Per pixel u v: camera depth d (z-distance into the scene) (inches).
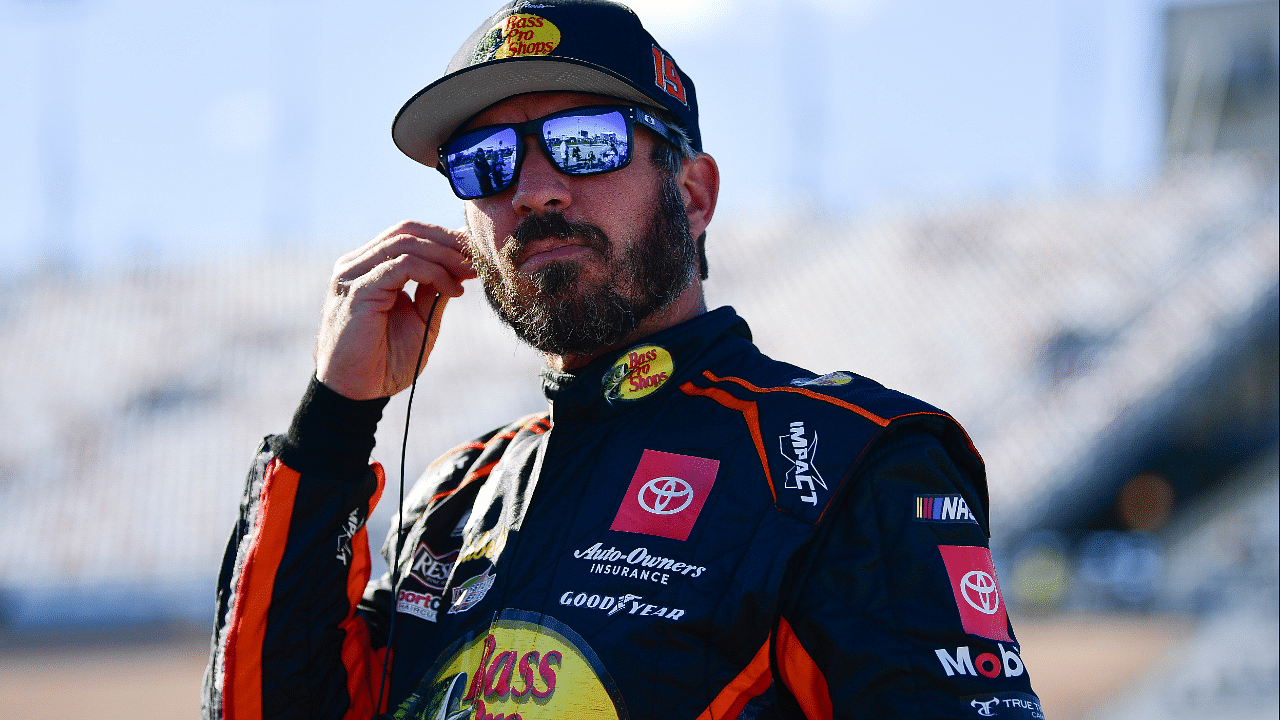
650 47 237.8
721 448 207.2
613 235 225.5
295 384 3267.7
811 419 202.4
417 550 242.2
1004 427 2746.1
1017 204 3560.5
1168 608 2359.7
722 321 240.4
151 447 3095.5
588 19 231.8
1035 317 3034.0
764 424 205.9
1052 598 2436.0
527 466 229.6
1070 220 3403.1
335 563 231.1
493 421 2955.2
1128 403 2677.2
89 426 3201.3
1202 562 2492.6
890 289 3348.9
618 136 225.3
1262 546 2470.5
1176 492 2979.8
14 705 1813.5
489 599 209.9
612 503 209.2
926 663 179.6
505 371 3161.9
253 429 3102.9
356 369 231.5
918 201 3735.2
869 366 3051.2
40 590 2696.9
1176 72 4473.4
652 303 230.4
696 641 188.1
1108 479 2667.3
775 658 191.0
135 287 3875.5
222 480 2925.7
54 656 2331.4
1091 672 1829.5
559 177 225.9
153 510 2849.4
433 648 215.3
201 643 2477.9
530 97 234.7
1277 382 2851.9
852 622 184.2
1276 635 1952.5
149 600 2667.3
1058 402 2753.4
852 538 190.4
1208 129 4407.0
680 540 198.2
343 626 236.7
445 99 238.8
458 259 245.8
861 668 180.9
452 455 268.4
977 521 196.7
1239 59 4394.7
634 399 223.3
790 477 195.8
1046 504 2564.0
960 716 175.6
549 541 210.8
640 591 194.2
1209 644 1955.0
